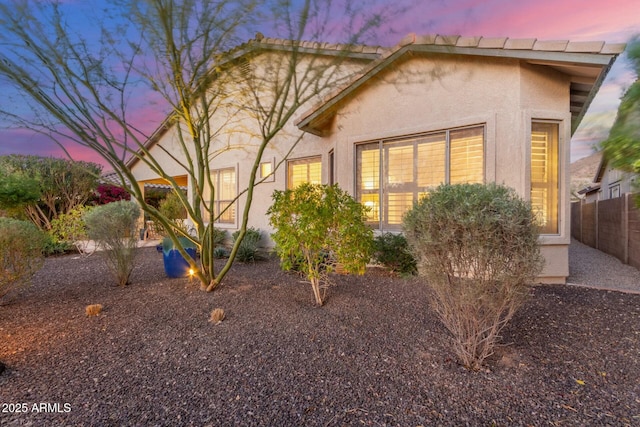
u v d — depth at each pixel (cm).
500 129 605
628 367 301
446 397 262
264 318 444
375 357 329
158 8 393
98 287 631
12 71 388
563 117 606
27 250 510
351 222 479
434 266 304
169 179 568
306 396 267
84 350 353
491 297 286
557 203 611
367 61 642
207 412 248
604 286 584
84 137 445
